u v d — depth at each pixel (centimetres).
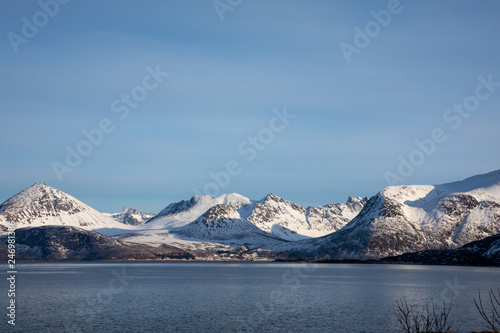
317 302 12606
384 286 17538
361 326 8950
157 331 8500
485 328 8519
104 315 10238
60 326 8956
